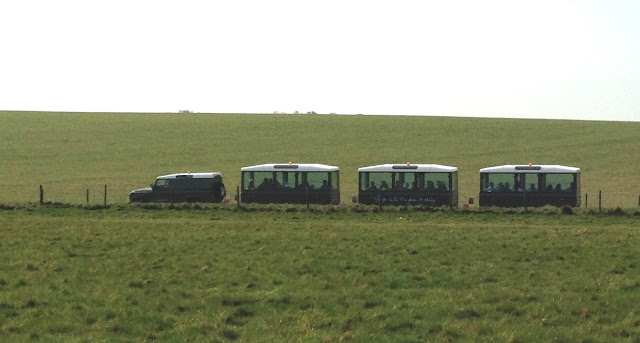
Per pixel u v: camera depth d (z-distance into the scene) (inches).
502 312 815.1
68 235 1414.9
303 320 780.6
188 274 1029.8
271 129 4315.9
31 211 1852.9
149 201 2092.8
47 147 3742.6
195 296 896.9
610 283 959.0
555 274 1028.5
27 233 1441.9
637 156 3553.2
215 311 821.2
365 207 1861.5
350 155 3572.8
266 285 963.3
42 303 858.8
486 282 983.0
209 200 2086.6
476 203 2455.7
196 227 1539.1
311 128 4352.9
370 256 1177.4
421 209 1840.6
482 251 1221.7
